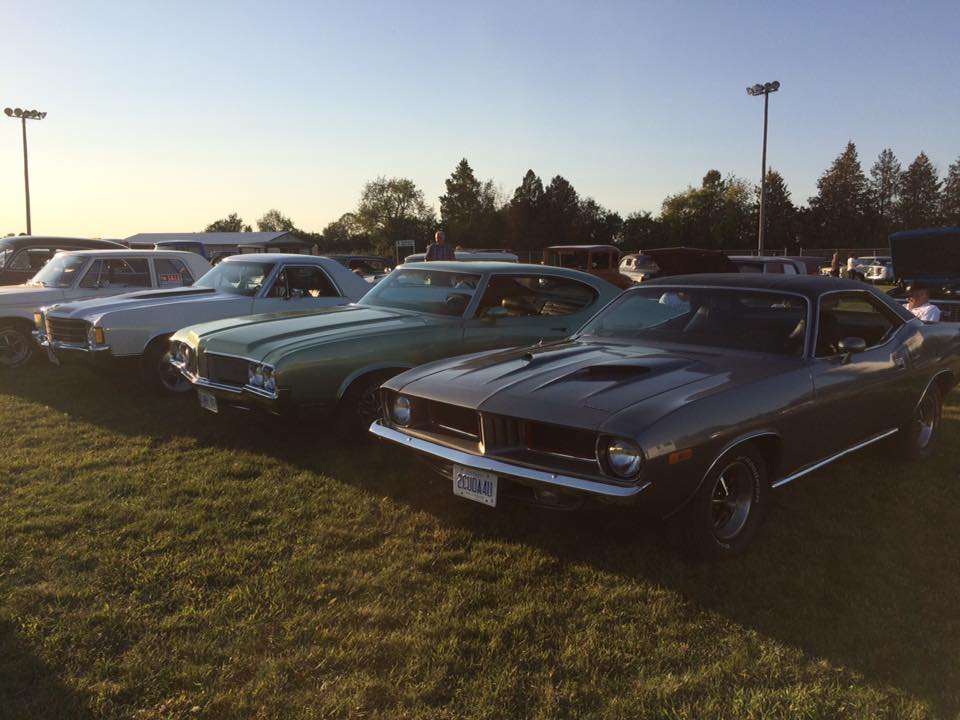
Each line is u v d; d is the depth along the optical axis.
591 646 2.71
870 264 37.34
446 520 3.92
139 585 3.14
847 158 87.12
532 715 2.32
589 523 3.85
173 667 2.55
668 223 74.62
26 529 3.72
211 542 3.60
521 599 3.08
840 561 3.46
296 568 3.32
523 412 3.22
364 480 4.53
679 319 4.39
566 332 6.01
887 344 4.56
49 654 2.62
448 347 5.43
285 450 5.15
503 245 80.31
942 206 91.50
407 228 85.44
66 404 6.66
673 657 2.65
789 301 4.09
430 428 3.74
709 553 3.35
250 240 64.88
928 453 5.20
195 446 5.29
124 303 7.07
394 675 2.53
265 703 2.36
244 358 4.97
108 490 4.29
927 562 3.46
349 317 5.68
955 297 11.30
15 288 9.09
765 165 28.86
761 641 2.77
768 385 3.52
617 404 3.13
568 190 76.44
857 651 2.70
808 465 3.89
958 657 2.65
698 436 3.08
